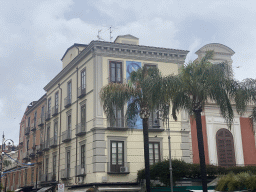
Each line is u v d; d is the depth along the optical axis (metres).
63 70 36.34
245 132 32.72
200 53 33.53
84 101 30.97
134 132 29.16
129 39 33.66
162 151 29.44
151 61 31.28
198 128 20.22
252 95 22.22
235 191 19.97
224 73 20.64
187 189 25.39
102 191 26.59
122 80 29.83
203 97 20.03
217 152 31.28
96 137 27.89
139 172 27.69
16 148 60.44
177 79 20.56
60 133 36.19
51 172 37.38
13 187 53.22
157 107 20.91
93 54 29.91
